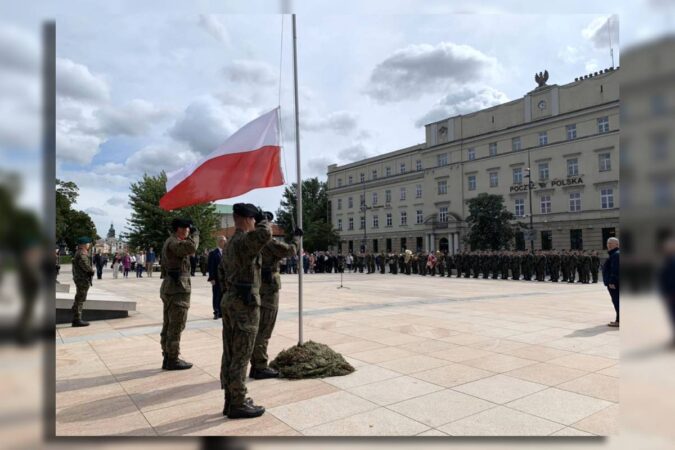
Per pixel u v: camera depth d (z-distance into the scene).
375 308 12.52
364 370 6.05
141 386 5.54
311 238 74.56
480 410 4.58
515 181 54.56
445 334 8.50
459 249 59.03
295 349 6.13
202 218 48.44
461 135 60.59
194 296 17.25
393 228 70.06
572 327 9.23
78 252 10.20
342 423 4.29
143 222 48.56
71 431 4.14
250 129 6.62
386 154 72.62
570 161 49.78
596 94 48.12
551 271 25.56
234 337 4.55
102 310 11.11
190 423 4.34
